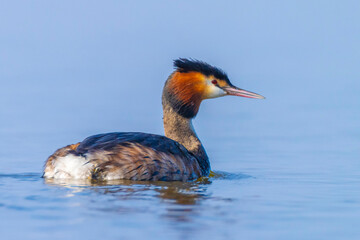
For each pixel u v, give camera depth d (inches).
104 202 515.8
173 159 629.9
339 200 546.6
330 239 435.2
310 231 451.2
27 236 430.3
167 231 440.8
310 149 875.4
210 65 735.1
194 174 657.0
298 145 909.2
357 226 463.8
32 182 594.9
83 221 462.0
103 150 600.1
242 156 828.0
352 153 837.8
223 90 737.0
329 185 623.2
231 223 465.7
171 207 505.7
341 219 482.6
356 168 731.4
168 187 589.0
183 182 628.4
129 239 423.8
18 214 479.8
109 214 480.7
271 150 870.4
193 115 729.0
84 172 594.6
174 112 724.0
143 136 636.1
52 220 464.8
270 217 485.1
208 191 581.9
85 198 528.1
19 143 892.0
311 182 642.2
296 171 716.0
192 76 724.0
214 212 494.0
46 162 621.6
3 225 453.1
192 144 715.4
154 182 606.5
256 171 719.7
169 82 726.5
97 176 595.8
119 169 597.0
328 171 713.0
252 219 478.0
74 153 603.5
